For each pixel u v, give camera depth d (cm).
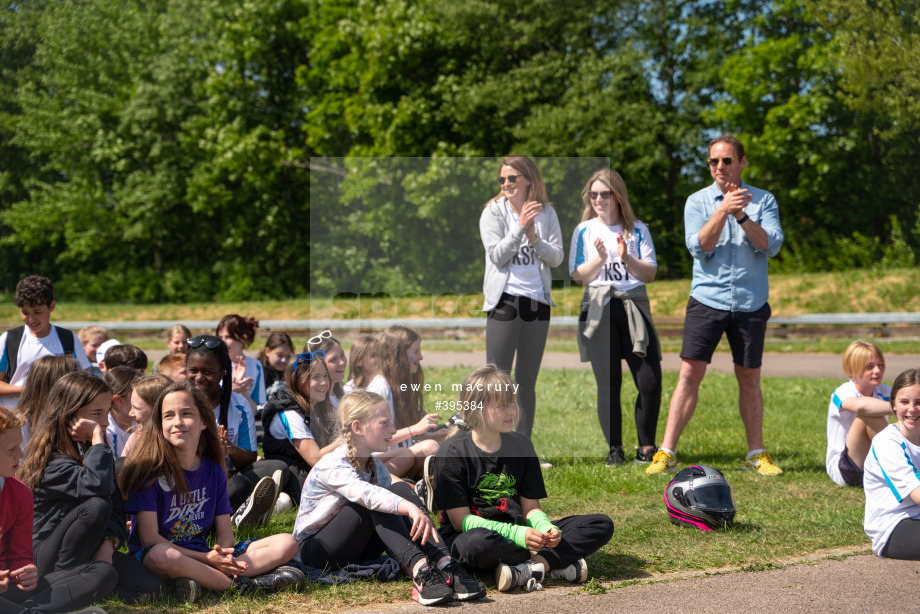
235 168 2662
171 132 2969
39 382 406
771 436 695
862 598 333
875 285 1598
